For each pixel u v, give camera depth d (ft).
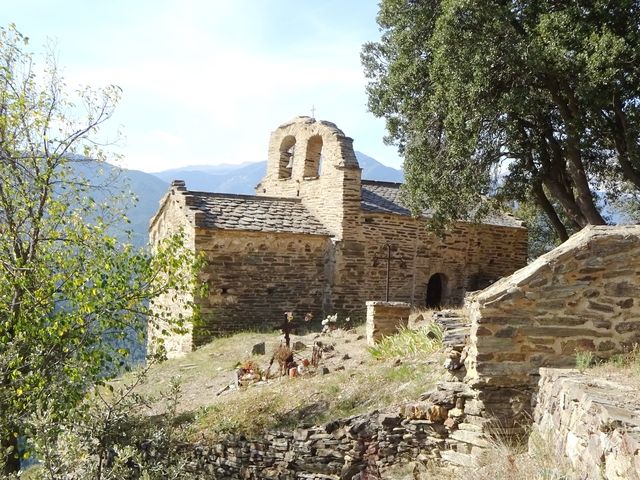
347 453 26.22
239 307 59.98
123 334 34.68
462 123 49.96
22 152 35.17
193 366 48.75
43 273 33.55
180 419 32.63
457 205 56.75
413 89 59.41
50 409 23.81
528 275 21.24
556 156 57.98
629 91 47.57
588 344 21.13
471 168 53.88
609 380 17.62
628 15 45.75
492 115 50.44
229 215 61.05
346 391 30.30
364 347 42.14
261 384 36.40
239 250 60.03
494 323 21.27
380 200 69.87
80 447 24.66
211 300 58.49
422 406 24.63
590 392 15.76
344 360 38.73
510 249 78.13
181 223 62.08
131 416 31.01
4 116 33.73
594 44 41.81
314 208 68.23
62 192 35.68
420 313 54.39
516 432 21.21
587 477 14.02
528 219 96.48
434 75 51.85
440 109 53.88
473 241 74.08
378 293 65.92
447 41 49.29
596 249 21.20
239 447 29.22
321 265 64.49
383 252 66.28
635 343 21.01
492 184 57.88
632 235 21.25
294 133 73.51
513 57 46.75
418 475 22.99
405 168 60.90
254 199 66.74
